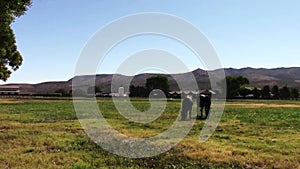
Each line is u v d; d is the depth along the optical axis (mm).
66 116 30797
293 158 13078
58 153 13961
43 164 12086
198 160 12812
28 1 15672
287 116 31125
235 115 31781
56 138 17484
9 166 11820
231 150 14469
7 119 27984
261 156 13320
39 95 88812
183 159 12984
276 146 15414
